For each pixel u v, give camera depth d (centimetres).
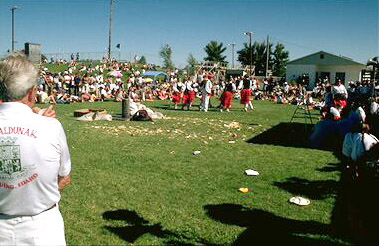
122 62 6069
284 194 595
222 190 609
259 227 468
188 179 666
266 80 4184
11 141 214
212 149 946
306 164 796
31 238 222
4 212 220
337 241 432
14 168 215
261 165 781
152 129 1284
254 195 588
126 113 1586
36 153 217
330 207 539
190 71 5616
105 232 441
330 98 1383
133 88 2955
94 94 2816
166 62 7175
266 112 2095
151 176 678
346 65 5531
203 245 416
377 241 326
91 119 1516
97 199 551
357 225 342
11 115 217
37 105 2230
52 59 5984
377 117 758
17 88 218
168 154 870
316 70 5703
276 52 9488
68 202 536
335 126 478
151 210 514
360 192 361
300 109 2383
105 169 719
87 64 5834
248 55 9019
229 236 440
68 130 1202
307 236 445
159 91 3216
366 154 388
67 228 449
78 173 686
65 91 2958
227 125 1444
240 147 985
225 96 2031
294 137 1175
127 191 590
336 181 666
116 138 1075
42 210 226
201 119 1647
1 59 224
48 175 223
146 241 421
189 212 511
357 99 1248
